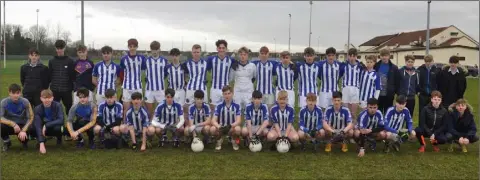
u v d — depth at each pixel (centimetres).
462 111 611
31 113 602
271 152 604
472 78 3086
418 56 4206
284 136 611
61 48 690
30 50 683
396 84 723
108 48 696
